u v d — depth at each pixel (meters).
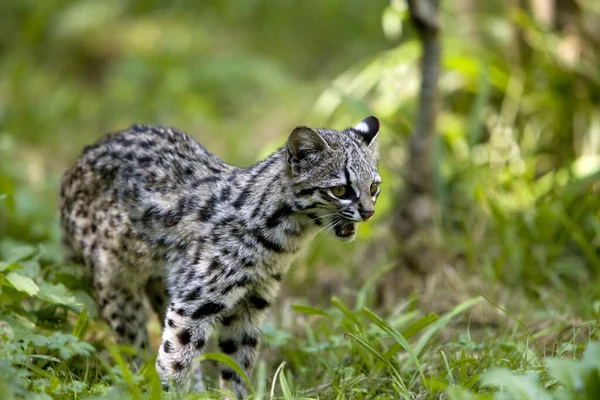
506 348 8.74
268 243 8.63
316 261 12.38
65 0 21.86
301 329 10.57
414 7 11.28
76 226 9.70
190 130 17.47
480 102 12.47
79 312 8.98
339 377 8.70
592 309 9.92
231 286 8.65
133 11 21.98
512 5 14.01
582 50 13.32
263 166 8.86
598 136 12.76
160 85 18.70
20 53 19.81
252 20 21.83
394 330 8.27
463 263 11.89
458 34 14.57
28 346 7.87
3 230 12.78
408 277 11.52
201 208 8.92
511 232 11.62
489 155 13.04
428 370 8.85
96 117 18.41
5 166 14.37
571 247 11.95
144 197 9.26
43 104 18.36
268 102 18.41
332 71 19.61
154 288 10.05
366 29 20.83
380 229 12.36
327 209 8.64
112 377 7.34
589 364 6.76
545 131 13.16
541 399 6.61
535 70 13.43
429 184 11.80
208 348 10.16
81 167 9.77
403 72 14.27
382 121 12.58
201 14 21.80
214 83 19.14
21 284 8.12
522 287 11.32
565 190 11.85
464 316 10.50
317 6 21.80
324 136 8.75
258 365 9.85
